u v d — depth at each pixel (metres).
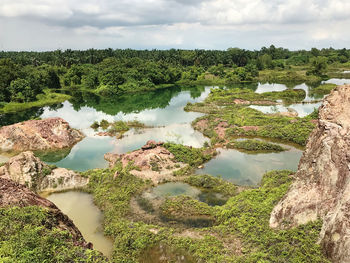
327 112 20.05
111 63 138.00
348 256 14.75
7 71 89.12
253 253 18.31
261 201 25.03
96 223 25.19
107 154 40.72
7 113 74.12
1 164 34.09
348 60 183.88
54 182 31.19
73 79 118.00
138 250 20.38
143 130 53.50
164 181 32.12
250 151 41.34
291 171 31.77
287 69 164.50
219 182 31.12
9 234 15.10
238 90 96.00
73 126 58.41
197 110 70.50
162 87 119.75
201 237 21.58
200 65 161.62
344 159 17.53
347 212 15.48
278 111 67.81
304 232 18.08
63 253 14.81
